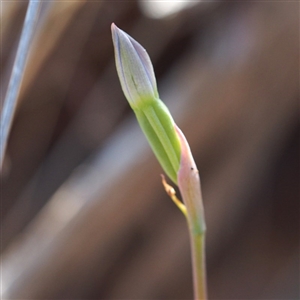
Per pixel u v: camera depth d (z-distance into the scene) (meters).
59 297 0.28
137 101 0.13
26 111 0.30
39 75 0.28
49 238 0.26
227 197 0.29
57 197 0.27
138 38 0.27
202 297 0.14
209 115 0.24
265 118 0.25
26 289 0.26
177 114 0.24
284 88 0.24
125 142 0.25
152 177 0.25
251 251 0.33
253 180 0.29
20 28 0.25
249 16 0.23
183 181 0.14
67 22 0.23
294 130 0.28
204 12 0.25
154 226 0.28
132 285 0.30
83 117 0.30
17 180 0.32
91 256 0.27
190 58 0.25
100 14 0.27
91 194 0.25
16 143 0.31
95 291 0.29
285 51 0.22
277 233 0.33
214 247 0.32
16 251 0.27
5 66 0.26
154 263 0.29
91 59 0.29
